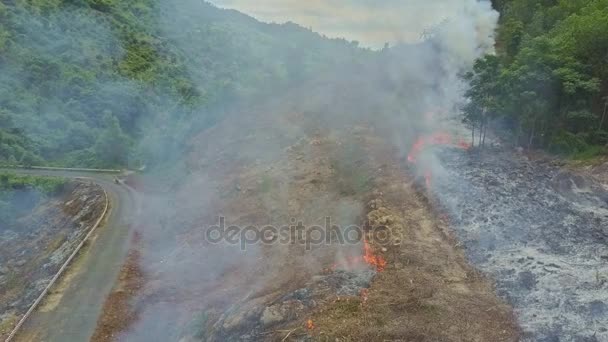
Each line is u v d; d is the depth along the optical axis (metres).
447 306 18.09
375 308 18.19
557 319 16.94
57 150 65.69
